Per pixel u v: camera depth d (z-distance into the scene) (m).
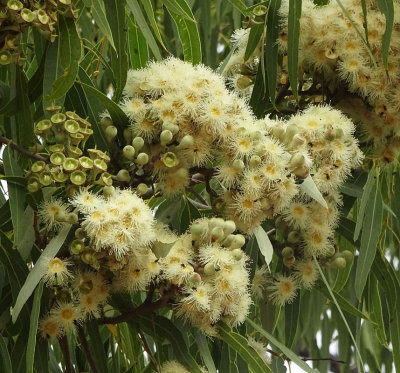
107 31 0.76
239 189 0.74
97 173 0.71
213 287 0.71
